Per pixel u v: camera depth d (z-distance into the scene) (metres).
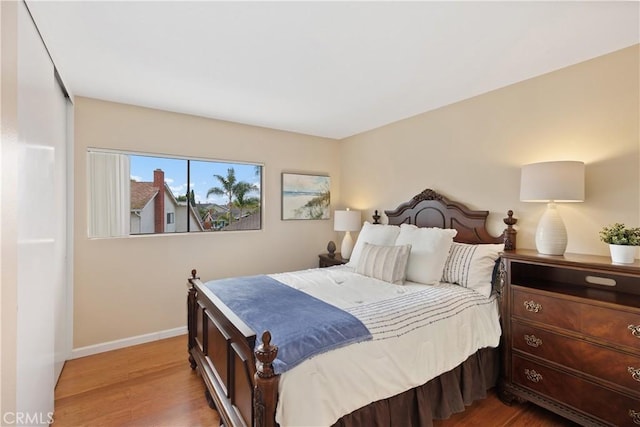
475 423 1.92
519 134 2.49
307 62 2.15
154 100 2.88
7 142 1.09
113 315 2.92
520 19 1.66
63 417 1.96
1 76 1.03
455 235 2.60
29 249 1.42
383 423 1.60
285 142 3.99
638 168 1.92
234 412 1.61
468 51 2.00
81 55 2.03
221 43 1.91
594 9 1.58
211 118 3.43
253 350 1.41
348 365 1.47
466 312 2.06
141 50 1.98
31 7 1.50
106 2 1.50
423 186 3.27
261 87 2.59
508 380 2.12
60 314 2.44
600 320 1.71
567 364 1.84
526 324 2.04
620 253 1.73
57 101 2.25
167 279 3.20
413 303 1.96
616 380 1.65
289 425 1.27
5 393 1.08
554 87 2.29
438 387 1.89
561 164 1.99
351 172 4.26
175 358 2.75
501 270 2.21
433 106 3.07
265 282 2.48
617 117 2.00
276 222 3.93
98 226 2.84
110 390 2.26
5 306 1.07
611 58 2.02
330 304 1.94
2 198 1.04
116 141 2.91
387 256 2.62
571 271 2.15
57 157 2.26
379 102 2.95
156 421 1.94
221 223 3.57
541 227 2.14
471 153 2.83
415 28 1.75
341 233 4.41
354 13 1.61
